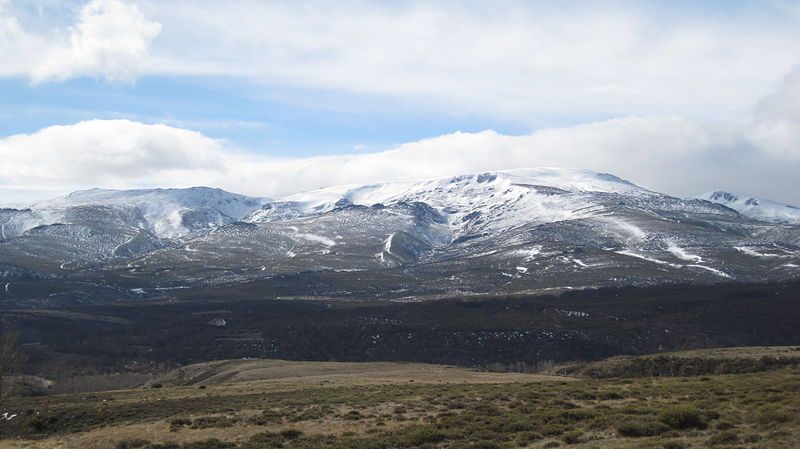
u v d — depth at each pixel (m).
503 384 80.69
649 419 42.62
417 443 44.44
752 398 46.78
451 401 62.31
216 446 49.44
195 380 139.00
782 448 32.59
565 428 43.66
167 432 56.62
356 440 47.06
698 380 64.12
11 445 59.16
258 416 60.28
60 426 66.75
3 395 111.38
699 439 36.53
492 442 41.16
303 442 48.34
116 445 53.12
